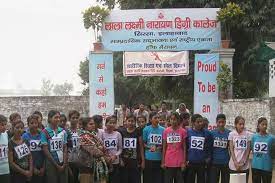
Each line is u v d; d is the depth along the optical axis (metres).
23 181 10.06
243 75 20.83
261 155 10.48
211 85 17.84
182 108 15.38
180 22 18.08
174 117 11.18
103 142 11.14
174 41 18.12
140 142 11.38
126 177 11.35
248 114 16.23
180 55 18.14
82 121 10.90
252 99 15.85
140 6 22.83
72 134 11.05
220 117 11.18
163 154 11.30
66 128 11.29
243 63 20.41
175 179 11.31
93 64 18.12
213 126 17.81
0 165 9.55
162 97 24.42
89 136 10.67
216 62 17.80
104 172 10.62
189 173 11.28
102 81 18.12
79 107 30.94
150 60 18.14
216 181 11.24
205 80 17.86
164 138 11.27
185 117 12.05
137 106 21.80
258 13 19.88
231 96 18.19
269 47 18.83
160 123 12.30
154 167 11.52
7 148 9.70
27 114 30.28
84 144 10.59
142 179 12.69
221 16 17.91
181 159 11.20
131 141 11.29
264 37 19.94
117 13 18.06
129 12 18.05
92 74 18.14
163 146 11.30
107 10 18.00
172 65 18.12
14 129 10.03
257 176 10.59
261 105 15.11
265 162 10.47
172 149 11.20
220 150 11.17
